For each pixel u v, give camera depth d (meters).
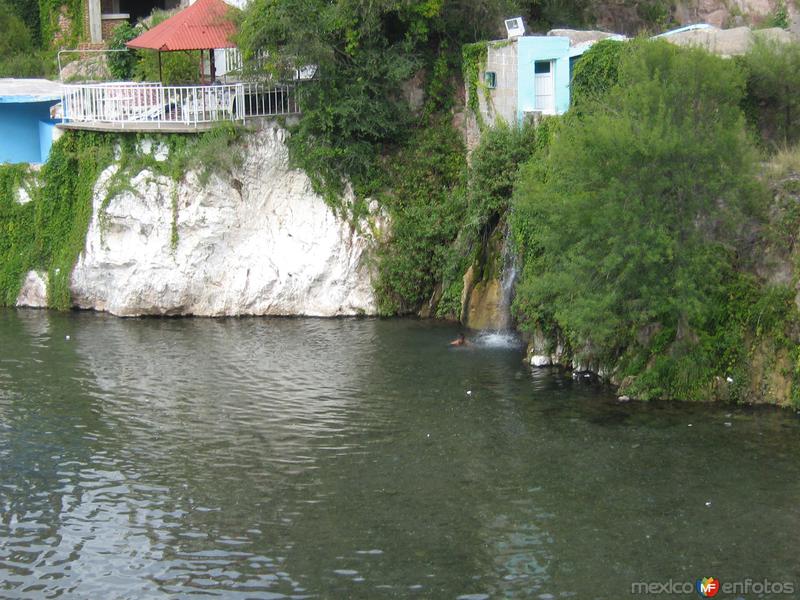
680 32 34.97
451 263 34.97
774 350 26.70
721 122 27.19
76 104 37.12
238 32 37.03
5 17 50.16
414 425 26.03
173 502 22.42
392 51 36.66
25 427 26.38
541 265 30.09
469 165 36.06
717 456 23.84
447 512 21.70
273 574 19.64
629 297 27.39
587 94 31.98
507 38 35.41
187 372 30.22
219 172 35.72
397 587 19.14
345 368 30.30
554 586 19.06
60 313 36.91
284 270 36.19
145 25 45.81
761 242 27.39
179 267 35.91
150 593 19.14
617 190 26.56
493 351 31.64
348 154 36.03
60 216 37.50
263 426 26.23
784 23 42.97
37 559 20.33
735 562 19.69
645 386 27.34
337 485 23.02
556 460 23.88
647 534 20.66
